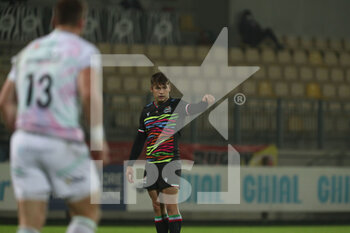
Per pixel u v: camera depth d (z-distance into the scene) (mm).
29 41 48031
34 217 10523
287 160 42844
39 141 10336
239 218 41688
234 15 57938
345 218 42906
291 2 60125
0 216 37562
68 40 10938
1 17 48188
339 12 61719
